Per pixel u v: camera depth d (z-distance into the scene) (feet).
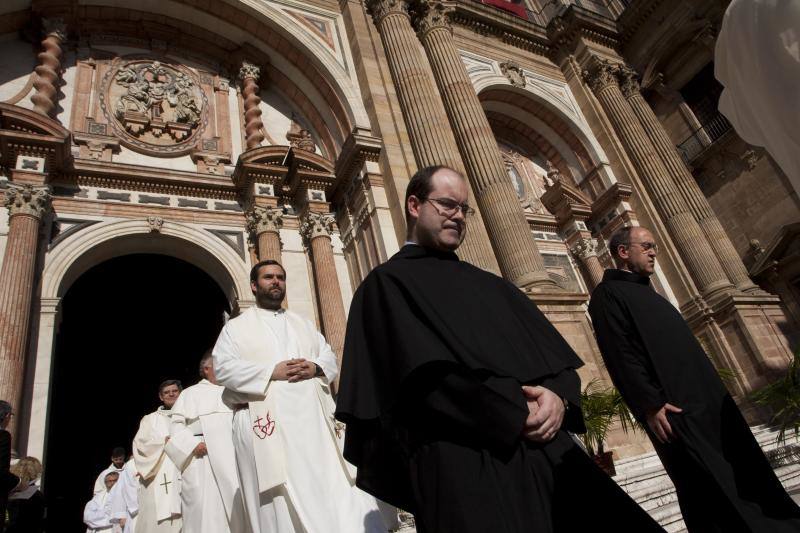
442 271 6.15
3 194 29.66
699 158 59.93
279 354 11.32
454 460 4.94
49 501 51.21
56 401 54.70
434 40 48.19
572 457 5.34
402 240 34.88
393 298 5.76
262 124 41.27
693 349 9.91
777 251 52.34
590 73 62.95
